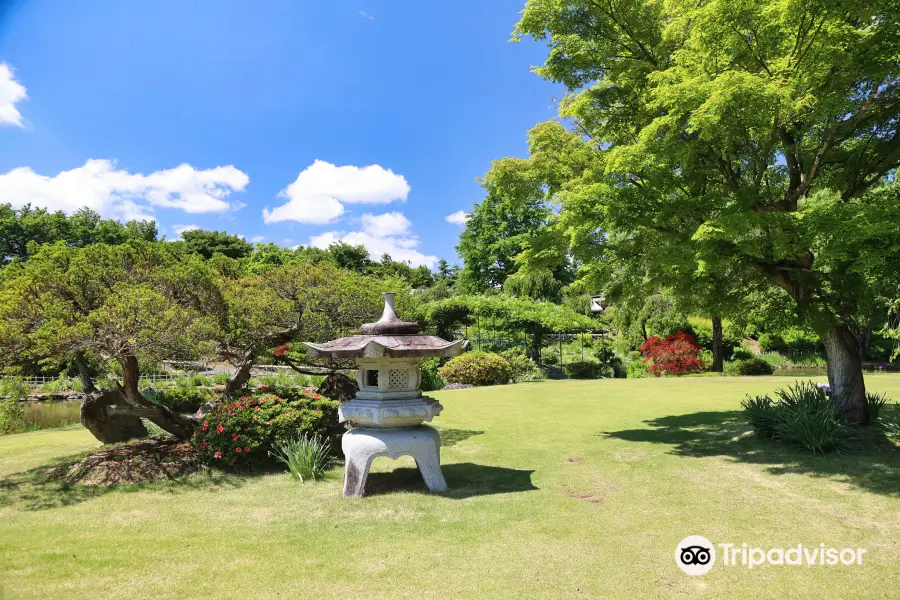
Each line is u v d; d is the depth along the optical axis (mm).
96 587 3656
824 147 7801
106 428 8969
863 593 3561
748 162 8883
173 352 7047
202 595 3547
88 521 5215
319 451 7211
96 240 36250
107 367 8484
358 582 3752
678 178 8367
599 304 32438
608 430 9805
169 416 8484
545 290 30375
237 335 8062
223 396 9047
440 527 4906
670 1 8547
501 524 4961
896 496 5543
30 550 4355
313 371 9898
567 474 6828
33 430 12242
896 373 18953
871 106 7363
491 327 25672
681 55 7270
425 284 46844
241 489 6379
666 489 6066
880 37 6805
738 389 15070
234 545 4488
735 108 6488
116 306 6668
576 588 3650
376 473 7137
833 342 8516
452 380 20172
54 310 6641
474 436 9523
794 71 6668
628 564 4039
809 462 6961
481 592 3594
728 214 7285
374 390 6305
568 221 8430
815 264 6363
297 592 3600
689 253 7246
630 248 9109
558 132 9445
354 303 8812
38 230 34156
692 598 3514
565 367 24141
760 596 3539
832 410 7750
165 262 8547
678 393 14586
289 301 8430
